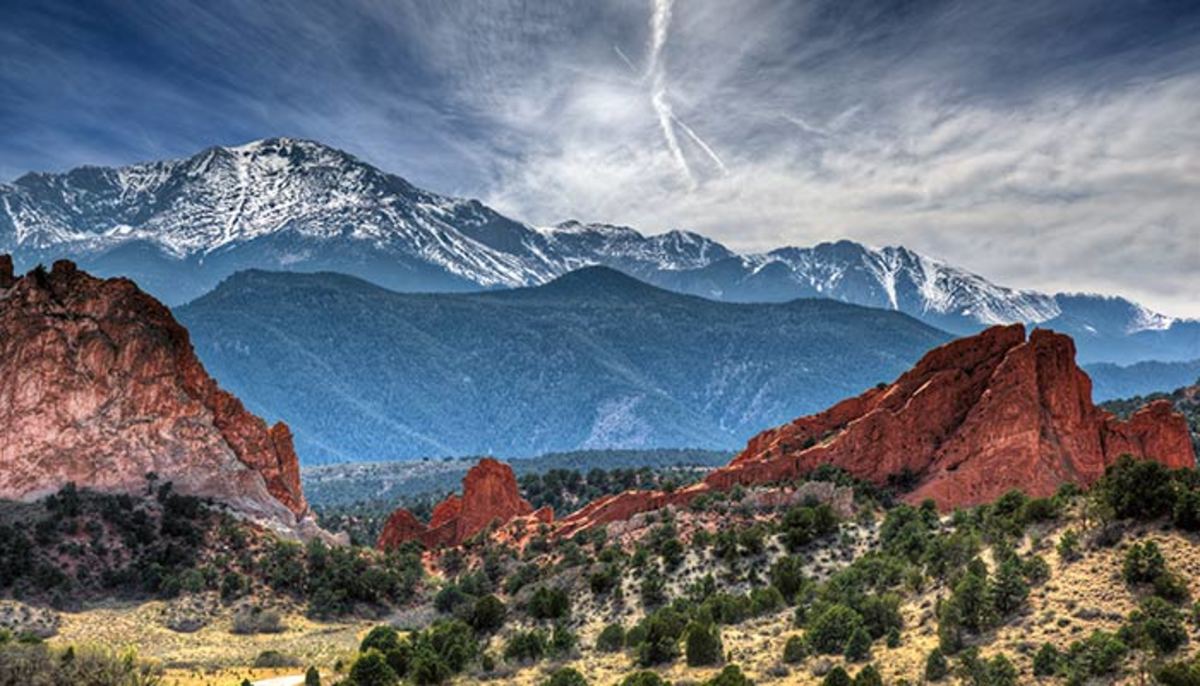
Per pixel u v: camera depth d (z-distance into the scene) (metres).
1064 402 163.12
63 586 149.25
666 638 106.88
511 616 143.00
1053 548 102.44
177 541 166.75
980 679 80.81
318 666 121.50
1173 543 93.56
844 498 155.62
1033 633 87.69
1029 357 163.38
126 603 151.00
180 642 137.88
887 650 93.12
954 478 157.50
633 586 138.00
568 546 165.25
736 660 100.44
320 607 158.38
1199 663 74.56
